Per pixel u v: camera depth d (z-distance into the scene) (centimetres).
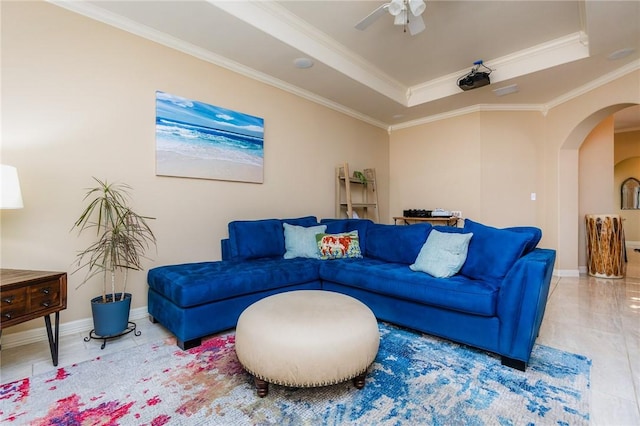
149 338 223
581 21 291
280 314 160
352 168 483
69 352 200
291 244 323
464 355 196
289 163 390
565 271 443
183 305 203
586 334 228
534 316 174
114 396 153
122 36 254
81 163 235
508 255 205
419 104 452
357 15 282
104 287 228
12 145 209
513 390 157
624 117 616
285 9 274
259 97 354
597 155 468
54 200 224
